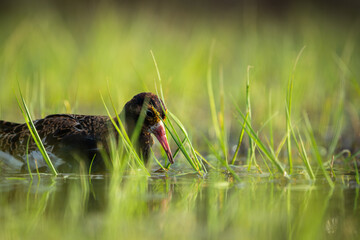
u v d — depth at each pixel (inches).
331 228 275.7
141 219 289.6
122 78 778.2
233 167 439.5
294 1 1386.6
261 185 371.2
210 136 589.6
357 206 314.0
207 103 762.2
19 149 448.1
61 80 748.6
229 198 333.7
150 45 944.9
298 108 647.8
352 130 612.4
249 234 266.8
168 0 1352.1
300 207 312.8
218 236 263.4
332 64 844.6
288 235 265.9
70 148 431.2
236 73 863.1
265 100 629.6
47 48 906.7
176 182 382.0
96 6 1209.4
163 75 782.5
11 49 834.2
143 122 436.1
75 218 289.3
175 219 290.4
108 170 431.8
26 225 277.0
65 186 363.9
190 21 1304.1
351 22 1290.6
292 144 546.9
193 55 923.4
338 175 406.9
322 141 571.8
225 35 1169.4
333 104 677.9
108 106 671.1
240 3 1405.0
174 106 674.2
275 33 1149.1
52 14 1110.4
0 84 725.3
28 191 346.9
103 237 259.9
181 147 415.5
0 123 479.2
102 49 881.5
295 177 399.5
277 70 834.8
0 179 391.2
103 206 312.5
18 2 1155.9
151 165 451.2
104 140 432.8
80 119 452.4
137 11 1248.8
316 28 1120.8
